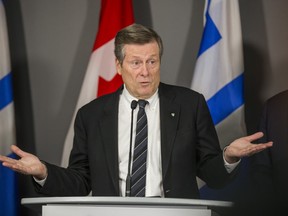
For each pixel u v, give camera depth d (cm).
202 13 801
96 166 430
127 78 442
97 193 420
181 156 423
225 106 704
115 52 455
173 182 412
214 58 718
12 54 818
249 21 792
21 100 814
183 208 278
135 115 439
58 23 823
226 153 378
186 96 462
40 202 301
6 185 727
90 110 468
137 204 285
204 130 450
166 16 806
